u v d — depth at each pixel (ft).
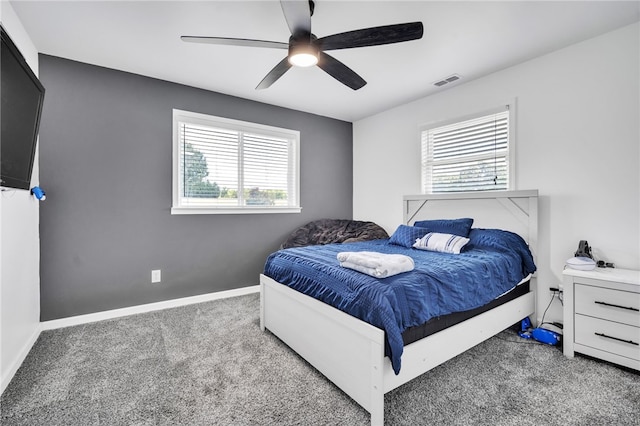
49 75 8.61
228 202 11.94
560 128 8.43
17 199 6.71
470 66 9.41
